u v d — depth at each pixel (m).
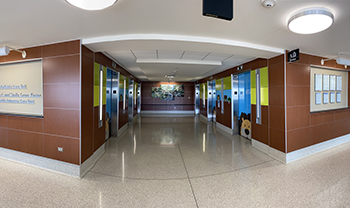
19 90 3.58
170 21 2.38
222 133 6.60
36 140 3.41
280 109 3.87
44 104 3.32
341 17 2.19
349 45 3.42
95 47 3.31
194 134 6.43
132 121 9.09
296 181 2.90
